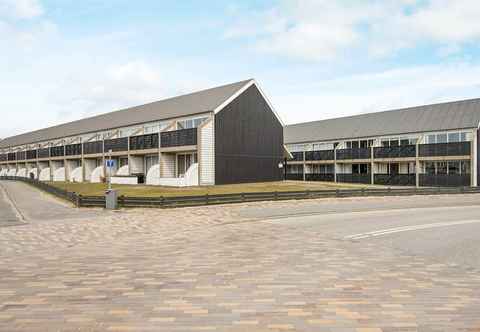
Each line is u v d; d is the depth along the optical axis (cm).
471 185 3584
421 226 1361
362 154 4500
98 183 4116
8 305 561
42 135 6588
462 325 488
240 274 723
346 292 618
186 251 938
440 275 721
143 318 509
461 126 3697
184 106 3809
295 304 562
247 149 3503
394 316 517
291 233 1207
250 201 2195
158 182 3450
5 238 1136
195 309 541
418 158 3941
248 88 3544
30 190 3641
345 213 1789
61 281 681
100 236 1169
